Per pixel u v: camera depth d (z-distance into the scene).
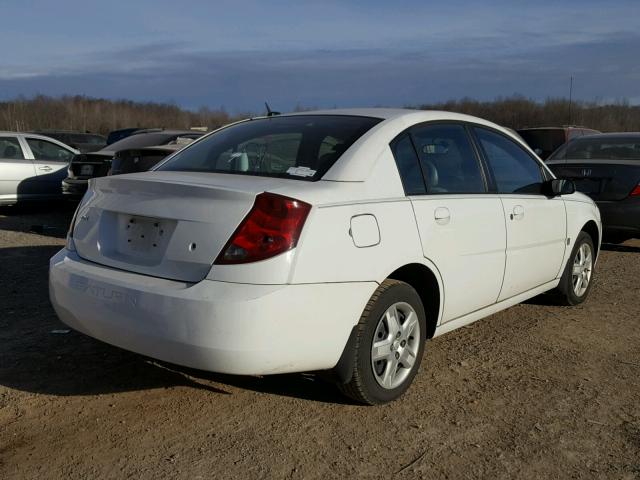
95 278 3.23
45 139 11.82
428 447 3.12
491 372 4.09
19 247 8.00
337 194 3.19
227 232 2.93
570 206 5.28
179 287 2.96
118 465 2.89
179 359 2.96
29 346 4.35
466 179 4.12
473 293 4.08
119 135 19.80
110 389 3.68
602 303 5.79
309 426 3.29
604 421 3.43
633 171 7.67
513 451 3.10
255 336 2.84
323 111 4.19
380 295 3.34
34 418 3.31
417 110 4.12
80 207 3.65
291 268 2.90
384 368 3.50
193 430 3.23
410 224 3.50
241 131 4.12
